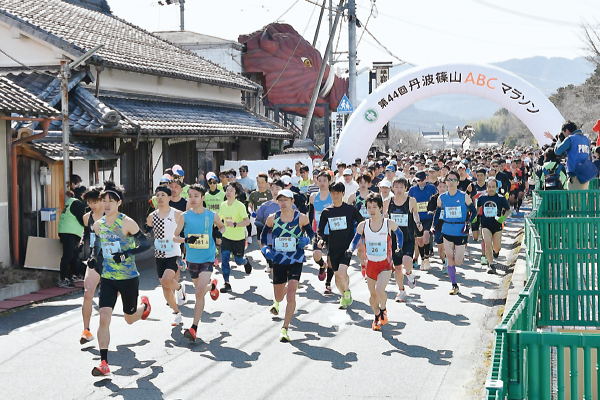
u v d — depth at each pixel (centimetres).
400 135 11069
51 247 1139
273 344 802
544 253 894
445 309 980
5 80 1238
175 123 1741
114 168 1552
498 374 361
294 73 3462
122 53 1811
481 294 1080
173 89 2073
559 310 891
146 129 1528
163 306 996
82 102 1486
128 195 1633
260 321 911
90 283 789
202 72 2256
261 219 1100
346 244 945
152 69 1814
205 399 621
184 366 718
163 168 1812
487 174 1859
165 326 882
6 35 1603
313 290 1120
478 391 636
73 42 1585
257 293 1095
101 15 2497
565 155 1324
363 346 793
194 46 3319
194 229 830
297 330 866
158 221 888
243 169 1545
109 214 712
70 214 1123
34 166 1209
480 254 1505
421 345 796
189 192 827
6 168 1151
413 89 2572
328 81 3628
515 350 421
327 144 3453
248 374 692
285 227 841
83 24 2011
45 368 711
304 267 1351
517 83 2481
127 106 1716
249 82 2658
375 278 858
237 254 1141
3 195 1145
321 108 3662
